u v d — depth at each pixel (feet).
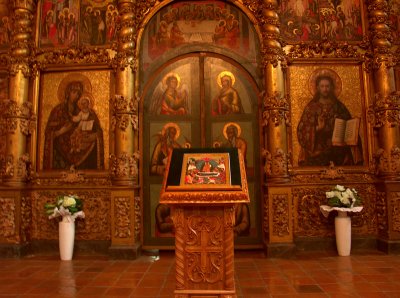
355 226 21.75
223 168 12.19
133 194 20.97
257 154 22.39
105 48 22.72
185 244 11.91
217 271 11.77
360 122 22.45
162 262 19.80
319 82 22.66
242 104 22.75
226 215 11.82
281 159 21.02
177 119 22.79
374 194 21.90
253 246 21.89
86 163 22.41
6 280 16.49
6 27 23.57
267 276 16.74
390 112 21.38
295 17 23.06
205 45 22.95
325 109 22.49
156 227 22.21
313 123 22.38
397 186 20.80
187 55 23.12
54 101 22.94
